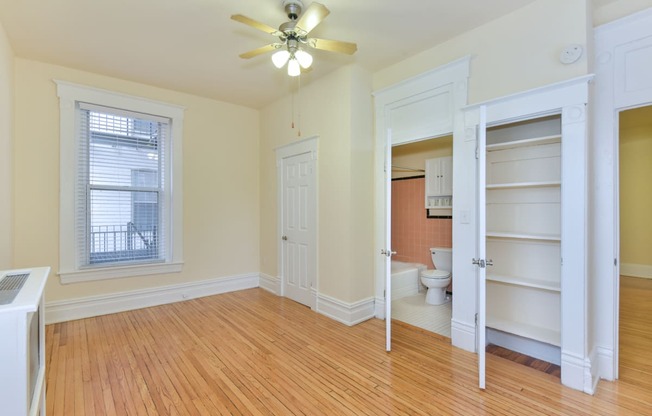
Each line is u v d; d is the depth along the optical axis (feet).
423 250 15.33
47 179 11.12
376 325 11.07
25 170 10.75
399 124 11.02
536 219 8.77
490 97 8.67
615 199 7.57
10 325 3.94
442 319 11.60
